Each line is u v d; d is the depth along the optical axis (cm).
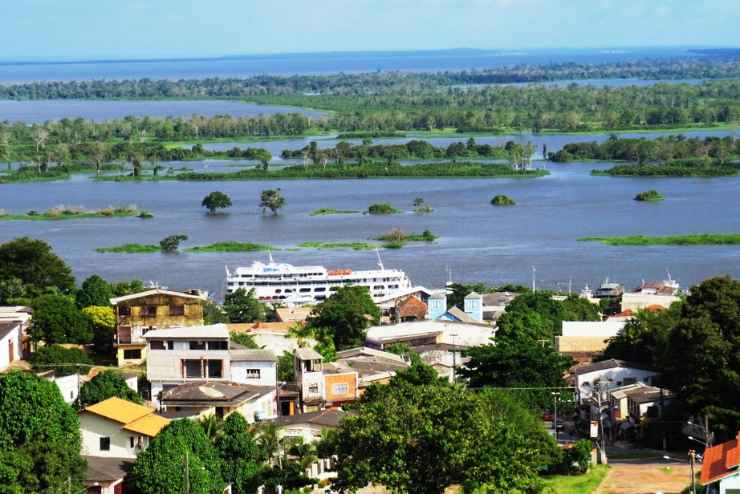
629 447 18388
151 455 13962
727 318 18000
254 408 17412
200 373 19050
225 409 16975
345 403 18862
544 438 16562
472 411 14038
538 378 19475
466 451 13425
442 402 14138
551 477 16500
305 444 15725
